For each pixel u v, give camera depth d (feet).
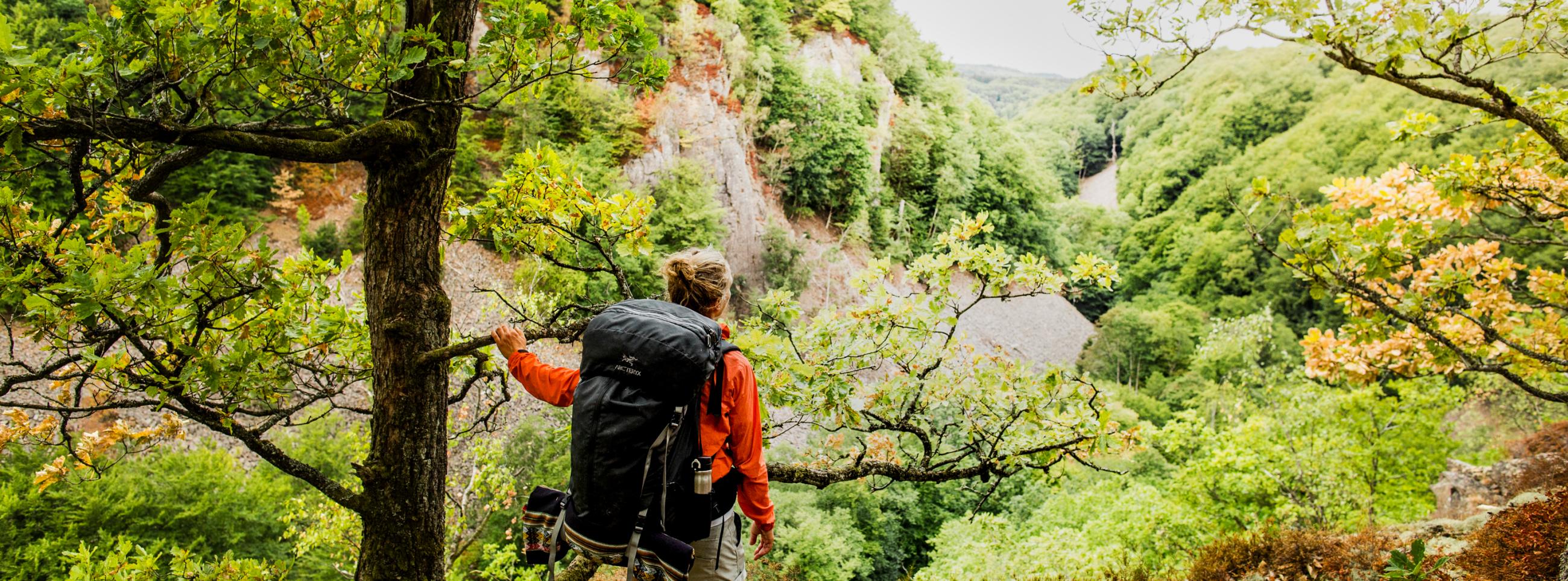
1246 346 89.51
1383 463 52.65
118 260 7.80
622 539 5.83
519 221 11.82
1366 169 178.91
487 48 8.64
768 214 139.23
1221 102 268.41
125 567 13.75
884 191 177.58
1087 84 17.66
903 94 216.74
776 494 65.46
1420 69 15.26
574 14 8.55
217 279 8.73
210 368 9.09
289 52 8.56
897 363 16.55
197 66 8.22
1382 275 17.43
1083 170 376.07
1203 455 49.47
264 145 7.48
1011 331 146.92
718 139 136.26
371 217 9.08
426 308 9.12
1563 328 20.72
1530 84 105.91
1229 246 190.49
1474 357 19.25
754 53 157.58
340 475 59.21
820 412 14.62
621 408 5.75
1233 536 27.94
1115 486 64.44
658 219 112.78
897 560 66.03
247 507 52.34
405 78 8.28
